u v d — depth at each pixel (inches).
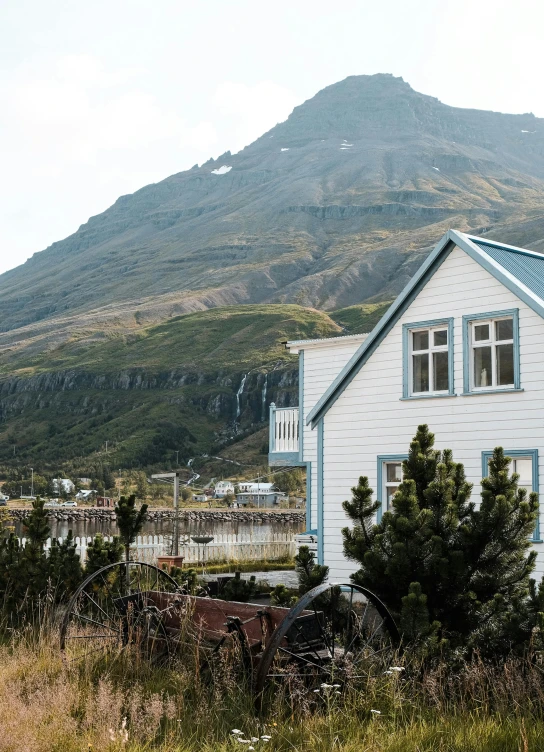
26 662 402.3
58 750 282.0
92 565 556.1
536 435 700.0
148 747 288.7
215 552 1159.0
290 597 437.1
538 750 285.6
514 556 388.8
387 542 397.7
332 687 333.7
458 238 761.0
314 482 1012.5
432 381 780.6
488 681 340.5
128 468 6766.7
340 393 848.3
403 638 369.1
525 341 714.8
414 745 287.0
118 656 399.5
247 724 318.3
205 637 403.5
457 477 418.9
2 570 573.9
